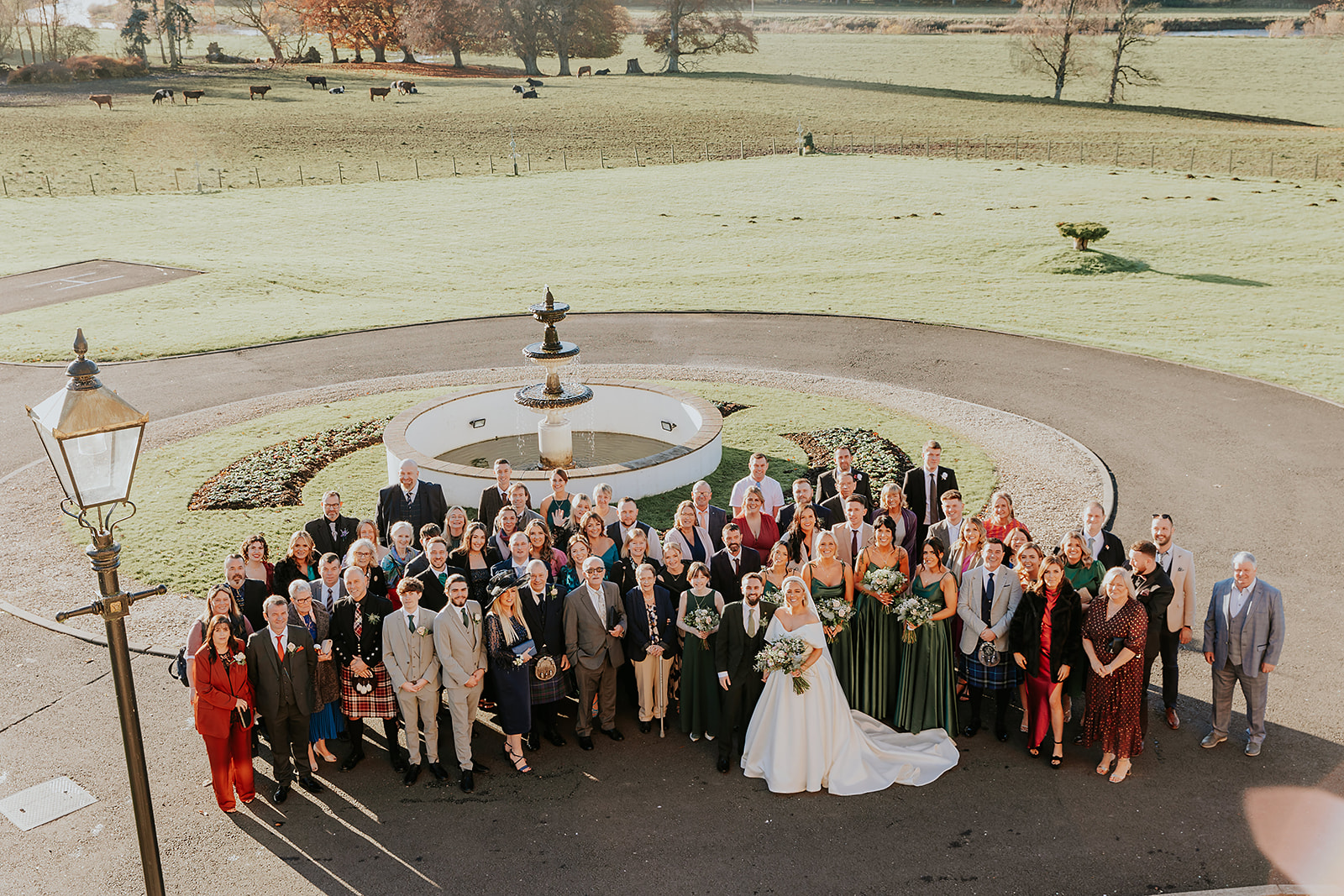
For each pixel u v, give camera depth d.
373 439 18.23
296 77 101.38
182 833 8.20
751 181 54.09
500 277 35.28
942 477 11.80
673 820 8.27
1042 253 35.25
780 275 34.09
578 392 16.11
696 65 117.56
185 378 23.09
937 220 42.81
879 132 71.94
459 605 8.61
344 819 8.37
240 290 33.03
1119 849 7.79
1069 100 89.88
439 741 9.62
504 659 8.72
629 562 9.70
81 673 10.70
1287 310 27.88
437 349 25.28
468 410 18.08
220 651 8.09
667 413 18.12
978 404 19.95
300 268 36.56
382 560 9.97
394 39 118.75
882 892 7.39
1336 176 52.72
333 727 8.99
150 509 15.16
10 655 11.03
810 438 17.84
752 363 23.45
